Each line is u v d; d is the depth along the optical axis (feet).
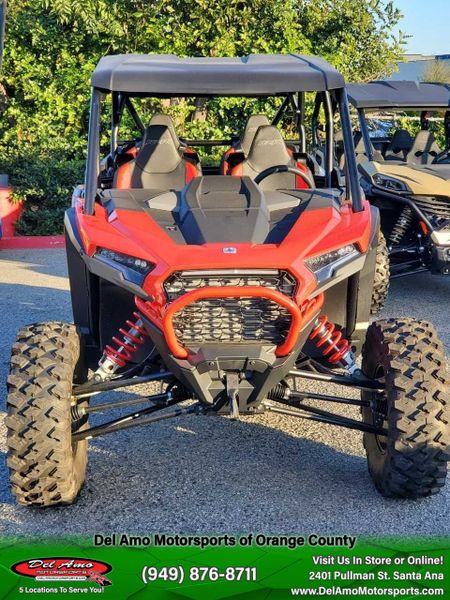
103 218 12.92
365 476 13.23
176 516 11.97
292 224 12.57
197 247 11.71
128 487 12.86
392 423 11.53
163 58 15.60
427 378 11.60
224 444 14.49
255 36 41.19
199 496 12.55
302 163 17.31
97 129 13.74
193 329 11.28
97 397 16.87
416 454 11.41
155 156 15.99
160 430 15.12
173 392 12.48
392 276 24.44
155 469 13.51
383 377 12.19
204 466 13.60
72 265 13.56
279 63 14.83
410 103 27.09
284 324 11.29
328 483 12.94
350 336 13.92
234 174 16.12
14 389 11.48
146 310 11.55
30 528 11.68
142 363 12.80
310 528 11.61
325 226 12.35
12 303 25.02
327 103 15.21
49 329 12.23
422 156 28.86
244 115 39.73
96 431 12.12
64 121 41.22
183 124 39.19
